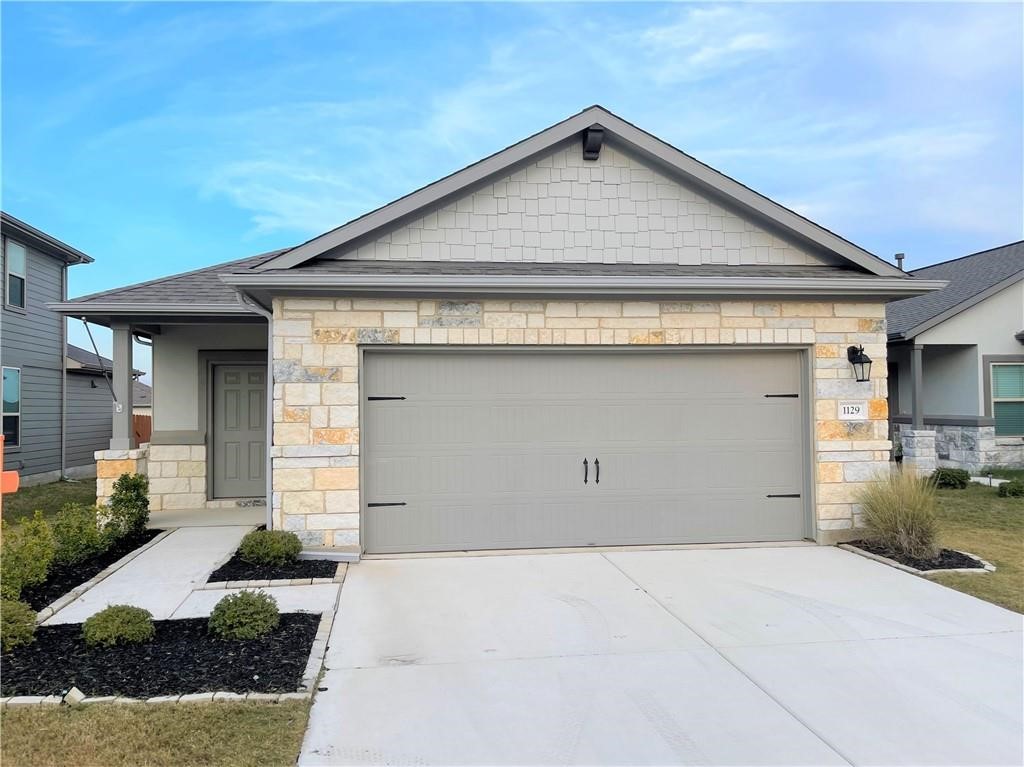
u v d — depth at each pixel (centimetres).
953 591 637
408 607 586
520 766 342
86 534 725
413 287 731
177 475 1091
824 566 724
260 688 421
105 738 358
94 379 1848
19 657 464
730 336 814
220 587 638
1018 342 1470
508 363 799
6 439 1440
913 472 820
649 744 363
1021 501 1114
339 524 745
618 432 816
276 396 742
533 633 525
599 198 851
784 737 371
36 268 1560
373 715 393
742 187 844
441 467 785
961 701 415
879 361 834
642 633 526
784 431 841
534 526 799
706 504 827
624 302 802
